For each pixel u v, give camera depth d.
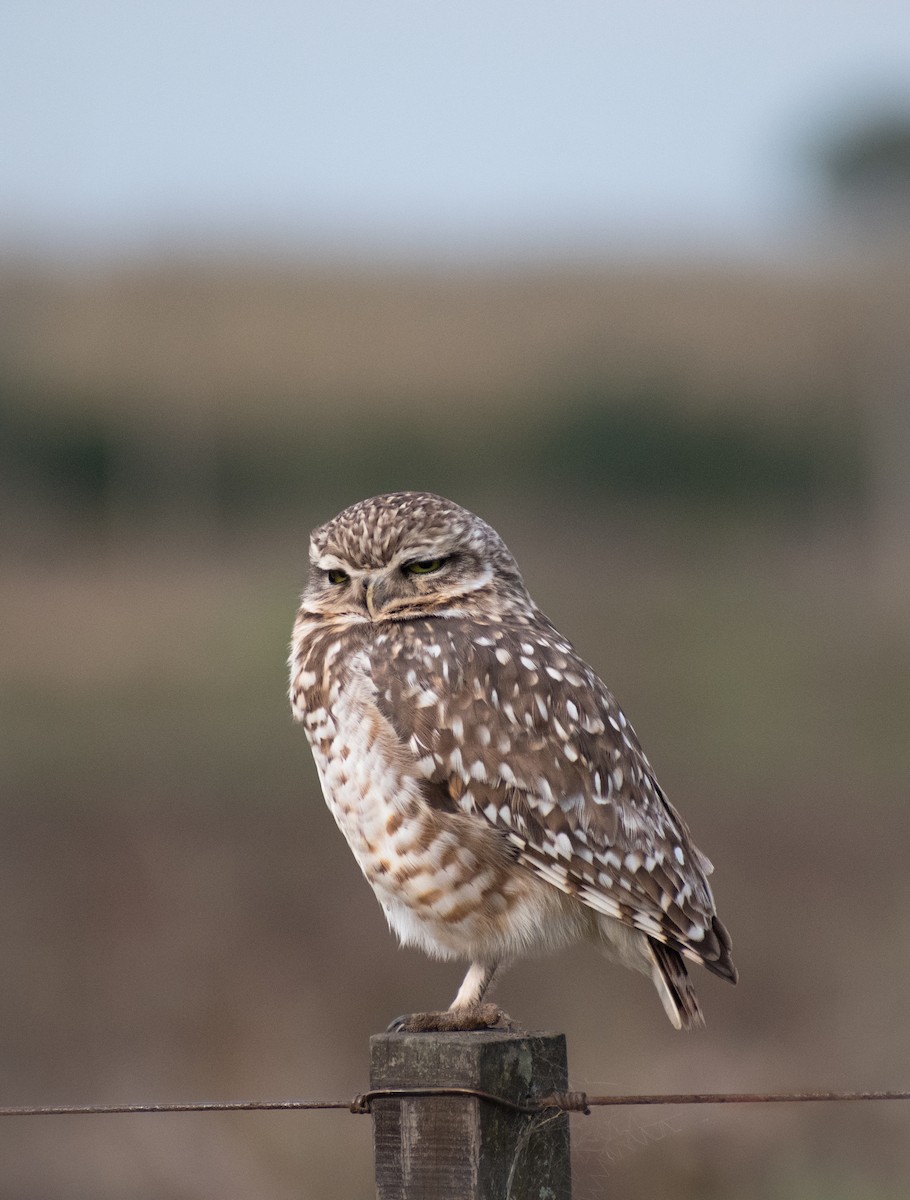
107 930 13.34
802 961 12.91
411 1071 4.90
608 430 42.84
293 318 48.16
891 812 16.62
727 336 47.81
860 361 45.16
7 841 15.47
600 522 38.50
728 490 42.28
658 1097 5.09
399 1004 12.27
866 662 23.08
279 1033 11.93
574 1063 11.34
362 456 42.44
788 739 19.81
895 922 13.39
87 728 20.50
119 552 32.78
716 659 23.67
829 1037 11.68
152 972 12.47
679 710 21.48
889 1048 11.38
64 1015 12.12
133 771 18.70
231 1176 10.38
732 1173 9.97
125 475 39.38
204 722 20.86
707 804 17.33
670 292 51.22
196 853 15.27
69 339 45.34
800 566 32.25
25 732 20.14
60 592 28.12
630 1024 11.97
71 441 40.06
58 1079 11.46
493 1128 4.89
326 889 14.38
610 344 47.22
